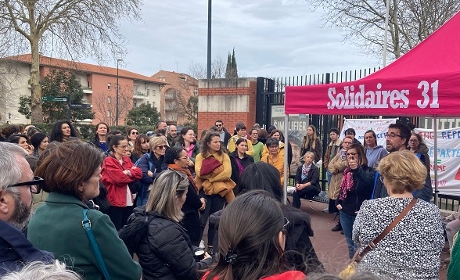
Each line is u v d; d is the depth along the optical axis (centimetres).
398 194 249
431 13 1188
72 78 2950
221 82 1249
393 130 447
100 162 218
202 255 292
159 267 261
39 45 1692
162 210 272
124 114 5422
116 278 205
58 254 196
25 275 97
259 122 1185
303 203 907
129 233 262
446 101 355
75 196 211
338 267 136
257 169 250
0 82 2786
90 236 199
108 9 1597
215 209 569
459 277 234
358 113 432
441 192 758
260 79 1188
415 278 221
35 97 1736
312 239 613
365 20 1308
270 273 140
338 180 697
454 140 741
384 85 404
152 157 586
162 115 6844
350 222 469
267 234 141
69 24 1592
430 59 430
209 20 1329
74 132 626
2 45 1590
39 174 209
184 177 286
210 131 589
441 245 234
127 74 6694
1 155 164
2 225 143
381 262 226
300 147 1013
